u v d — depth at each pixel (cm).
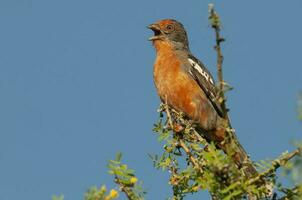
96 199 639
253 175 750
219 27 793
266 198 752
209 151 733
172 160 871
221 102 852
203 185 721
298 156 730
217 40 803
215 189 716
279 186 740
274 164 741
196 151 896
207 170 742
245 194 742
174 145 888
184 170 809
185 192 806
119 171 721
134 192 721
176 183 811
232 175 712
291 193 736
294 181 682
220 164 707
